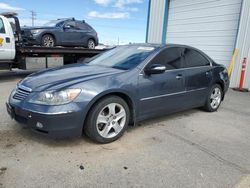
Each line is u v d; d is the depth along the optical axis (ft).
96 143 11.04
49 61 30.68
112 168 9.09
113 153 10.26
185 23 35.04
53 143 10.81
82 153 10.10
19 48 27.22
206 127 14.16
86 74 11.45
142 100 12.21
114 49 15.72
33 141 10.92
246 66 27.32
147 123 14.26
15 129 12.13
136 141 11.60
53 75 11.60
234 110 18.37
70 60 33.78
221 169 9.40
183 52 15.02
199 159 10.12
